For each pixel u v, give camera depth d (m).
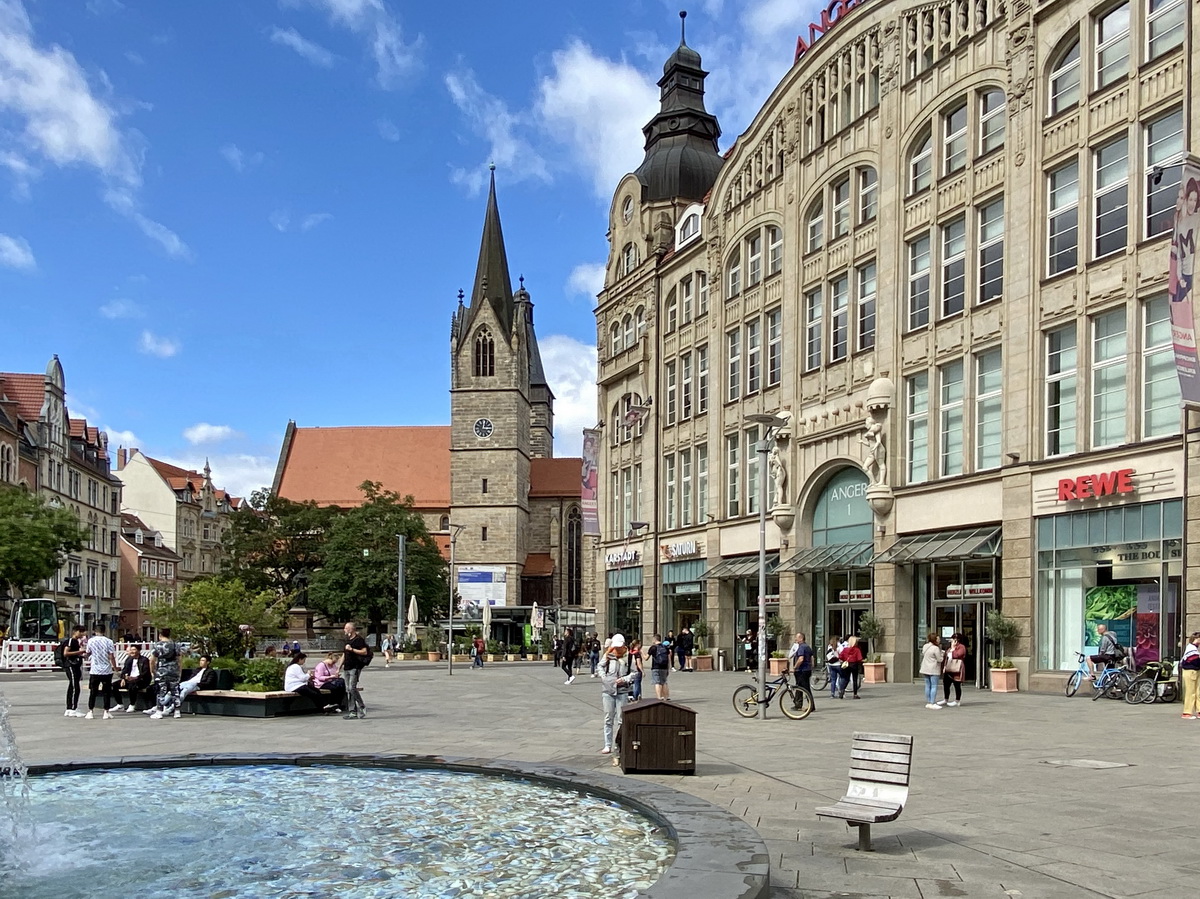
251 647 28.61
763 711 24.16
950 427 35.53
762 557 25.44
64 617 72.69
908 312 37.72
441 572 91.25
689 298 55.50
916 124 37.44
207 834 11.12
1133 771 15.12
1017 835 10.82
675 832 9.80
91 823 11.70
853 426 39.66
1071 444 30.34
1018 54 32.72
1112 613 28.22
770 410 46.34
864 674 36.19
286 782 14.30
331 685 25.36
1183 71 27.12
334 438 122.94
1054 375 31.09
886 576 36.81
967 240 34.66
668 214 59.59
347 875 9.39
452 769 15.05
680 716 15.17
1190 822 11.44
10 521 57.66
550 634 80.50
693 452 53.97
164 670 24.23
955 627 34.53
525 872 9.31
